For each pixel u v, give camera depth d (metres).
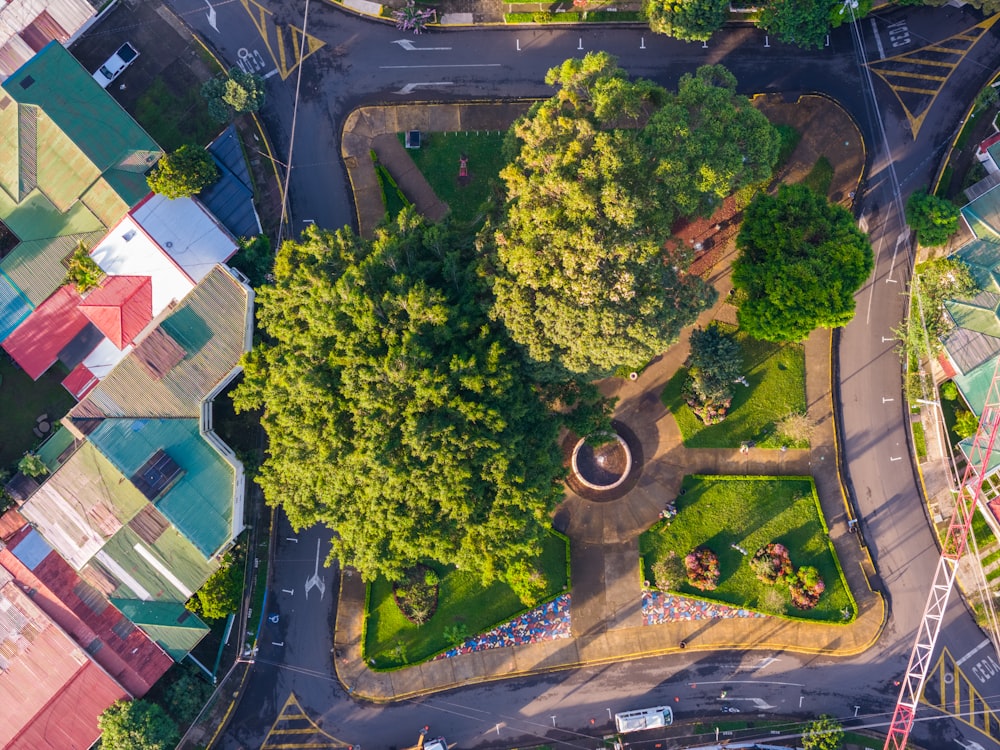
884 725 79.81
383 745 78.94
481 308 64.50
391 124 80.31
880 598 79.94
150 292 74.94
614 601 79.56
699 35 76.00
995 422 71.38
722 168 65.62
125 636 74.38
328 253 65.44
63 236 76.25
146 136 76.12
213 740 77.88
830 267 70.94
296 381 64.31
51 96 75.00
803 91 80.81
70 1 77.38
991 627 79.81
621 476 78.88
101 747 72.88
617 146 61.84
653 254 61.53
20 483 75.94
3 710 73.06
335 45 80.50
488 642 79.25
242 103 75.50
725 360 75.81
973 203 77.69
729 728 79.69
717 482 79.75
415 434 61.31
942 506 80.19
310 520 67.56
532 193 62.47
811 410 80.12
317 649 78.75
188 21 80.12
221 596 73.56
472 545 65.38
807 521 79.81
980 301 76.00
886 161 80.75
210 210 76.88
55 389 78.19
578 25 80.56
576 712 79.75
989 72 80.19
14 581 74.31
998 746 79.12
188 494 72.94
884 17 80.56
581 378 68.94
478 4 80.19
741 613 79.62
